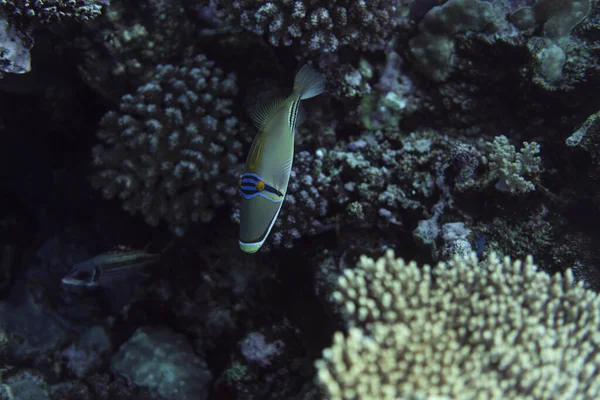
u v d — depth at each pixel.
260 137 0.79
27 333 1.33
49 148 1.42
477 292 0.81
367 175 1.10
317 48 1.08
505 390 0.72
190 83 1.17
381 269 0.80
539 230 1.00
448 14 1.09
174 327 1.30
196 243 1.25
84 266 1.20
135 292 1.32
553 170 1.04
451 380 0.68
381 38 1.13
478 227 1.02
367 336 0.77
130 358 1.23
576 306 0.81
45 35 1.14
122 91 1.21
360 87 1.14
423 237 1.02
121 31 1.15
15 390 1.19
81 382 1.28
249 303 1.21
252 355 1.15
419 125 1.18
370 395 0.65
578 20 1.04
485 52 1.10
